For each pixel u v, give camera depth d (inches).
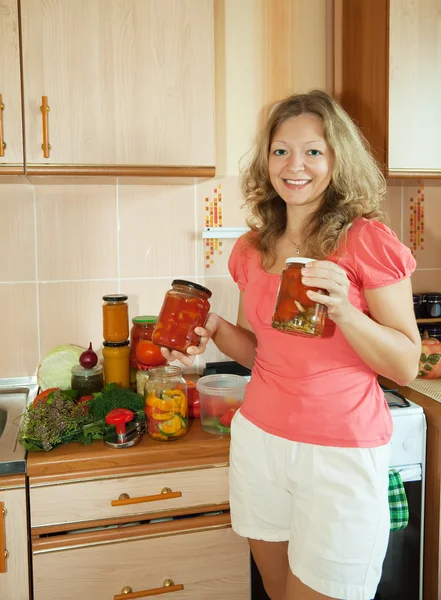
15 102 61.0
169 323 50.5
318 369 45.8
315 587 45.6
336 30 82.1
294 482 46.8
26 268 76.0
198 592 60.8
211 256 80.8
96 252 77.6
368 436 45.0
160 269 79.6
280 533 50.8
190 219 79.7
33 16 60.9
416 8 70.5
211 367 78.9
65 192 75.9
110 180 73.4
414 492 64.2
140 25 63.3
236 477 51.4
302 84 82.0
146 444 59.2
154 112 64.6
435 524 63.8
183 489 59.6
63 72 62.0
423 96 71.7
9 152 61.4
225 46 79.0
